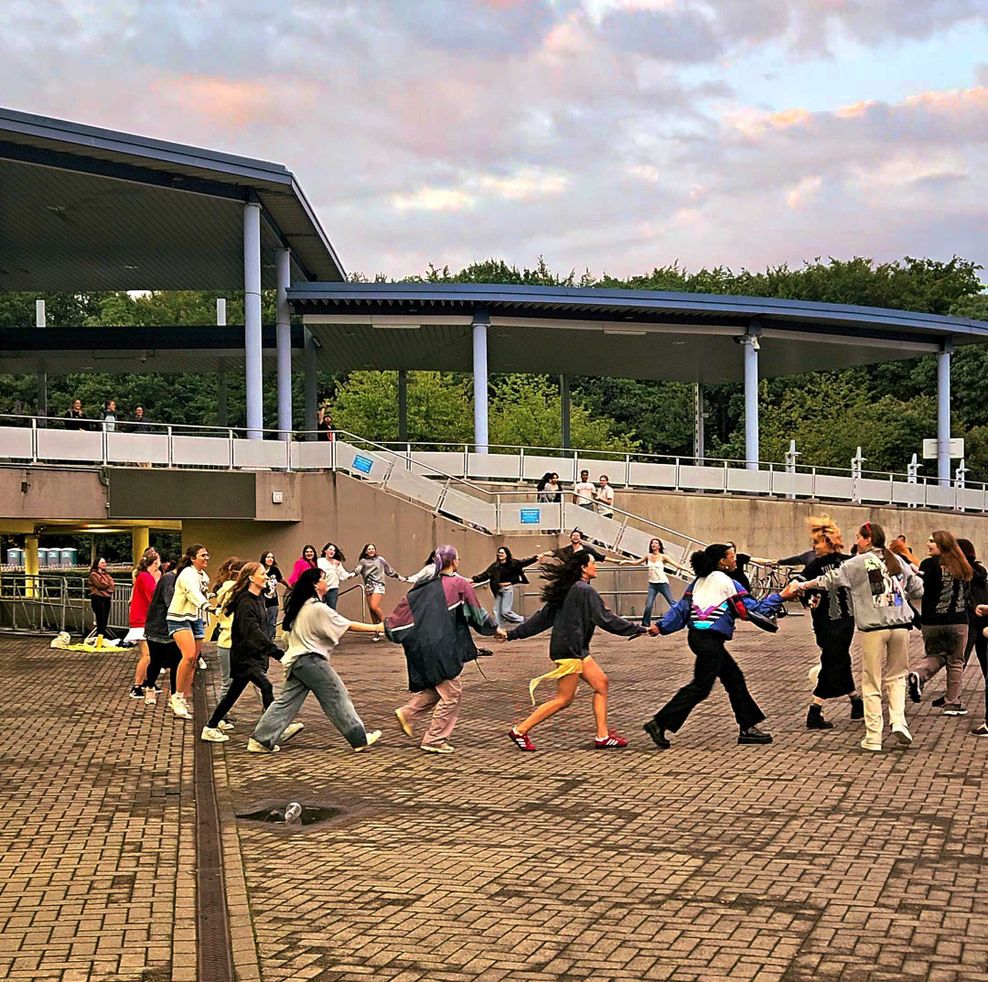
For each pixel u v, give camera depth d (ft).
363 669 59.62
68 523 103.14
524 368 137.39
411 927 19.77
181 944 19.04
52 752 36.99
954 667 41.39
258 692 51.55
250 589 38.37
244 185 91.61
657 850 24.27
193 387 206.59
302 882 22.66
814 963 17.60
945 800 28.07
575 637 36.04
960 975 17.02
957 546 41.45
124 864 23.97
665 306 106.52
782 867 22.74
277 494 84.23
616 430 210.79
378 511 85.05
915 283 224.53
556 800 29.30
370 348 122.11
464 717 43.21
